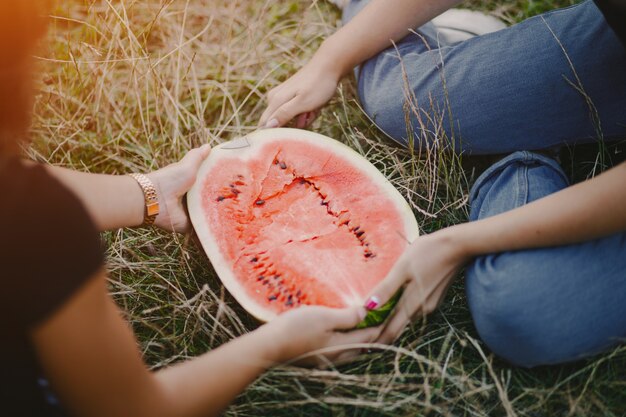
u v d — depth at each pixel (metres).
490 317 1.17
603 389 1.22
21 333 0.82
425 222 1.56
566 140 1.49
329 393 1.22
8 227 0.76
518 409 1.21
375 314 1.21
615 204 1.07
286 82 1.63
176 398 1.00
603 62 1.37
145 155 1.73
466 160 1.66
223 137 1.83
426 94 1.55
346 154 1.42
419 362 1.20
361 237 1.33
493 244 1.15
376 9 1.58
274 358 1.10
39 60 1.73
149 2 2.02
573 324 1.12
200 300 1.41
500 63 1.46
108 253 1.53
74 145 1.77
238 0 2.06
